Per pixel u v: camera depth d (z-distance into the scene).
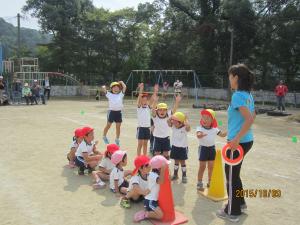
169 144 7.79
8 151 9.27
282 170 7.91
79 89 37.16
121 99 9.80
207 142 6.38
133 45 39.66
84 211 5.46
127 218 5.21
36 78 31.95
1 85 22.72
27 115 17.28
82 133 7.38
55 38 38.34
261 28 30.69
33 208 5.57
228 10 31.02
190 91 35.22
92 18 37.75
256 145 10.74
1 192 6.26
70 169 7.69
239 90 5.02
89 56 39.03
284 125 15.54
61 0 38.50
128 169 7.67
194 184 6.85
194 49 36.44
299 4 28.92
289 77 30.70
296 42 28.52
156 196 5.16
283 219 5.30
